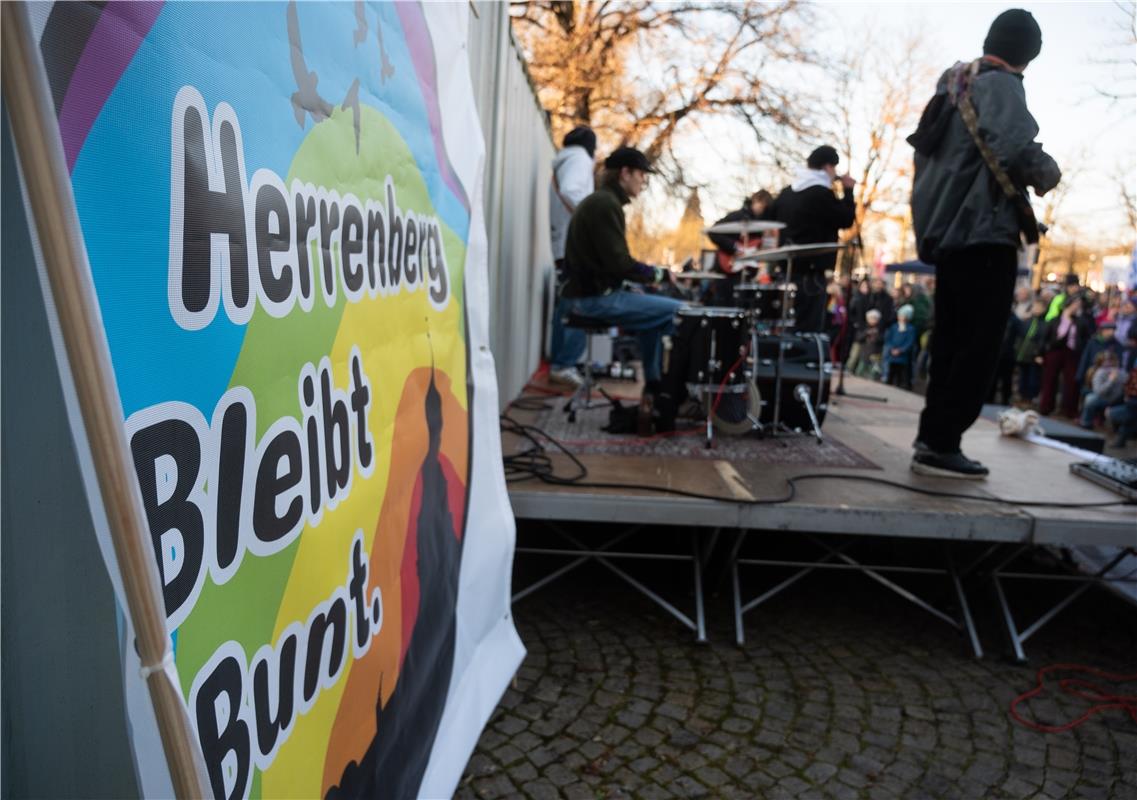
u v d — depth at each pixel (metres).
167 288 0.79
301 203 1.10
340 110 1.25
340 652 1.24
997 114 2.78
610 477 3.17
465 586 2.02
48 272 0.59
